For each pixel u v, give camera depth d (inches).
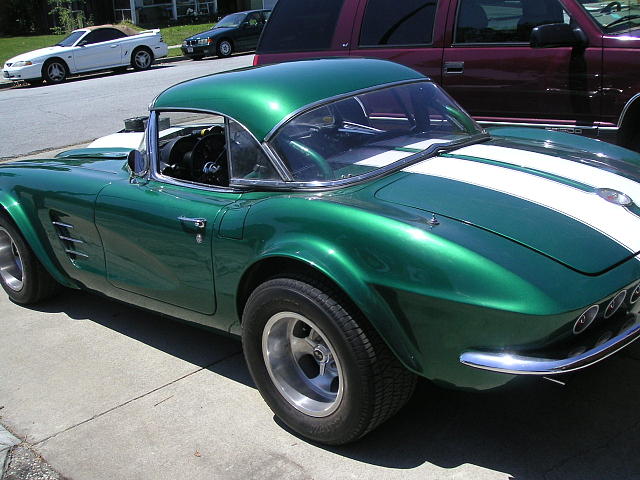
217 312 133.3
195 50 901.8
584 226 105.4
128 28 845.8
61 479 116.6
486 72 226.7
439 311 97.8
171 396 139.6
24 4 1466.5
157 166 147.5
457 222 104.0
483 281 94.7
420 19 238.7
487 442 115.2
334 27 257.0
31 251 181.6
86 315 185.2
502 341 95.1
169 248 136.4
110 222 149.5
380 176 122.2
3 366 159.8
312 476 111.0
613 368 133.7
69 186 162.1
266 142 126.1
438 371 102.7
